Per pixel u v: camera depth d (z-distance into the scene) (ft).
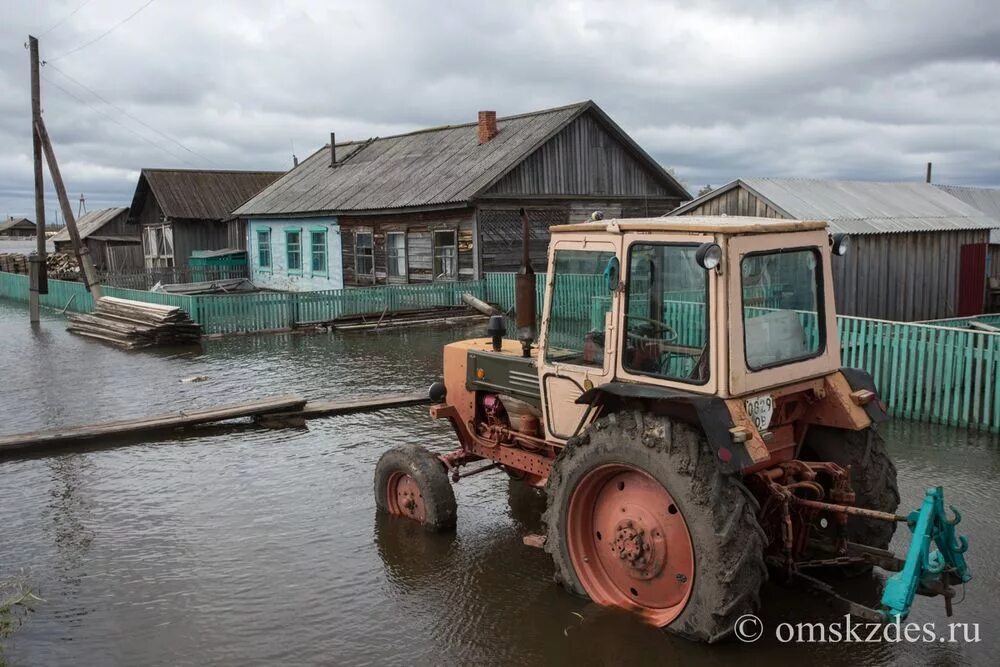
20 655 14.25
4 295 94.02
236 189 108.06
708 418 12.92
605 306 15.35
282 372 42.78
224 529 20.08
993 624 14.25
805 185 47.57
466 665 13.43
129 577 17.39
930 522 12.46
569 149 71.77
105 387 39.42
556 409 16.48
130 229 136.67
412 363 44.73
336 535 19.45
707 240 13.41
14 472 25.32
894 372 29.07
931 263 45.83
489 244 67.15
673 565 13.89
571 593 15.65
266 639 14.57
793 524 15.21
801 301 15.05
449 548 18.45
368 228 77.87
